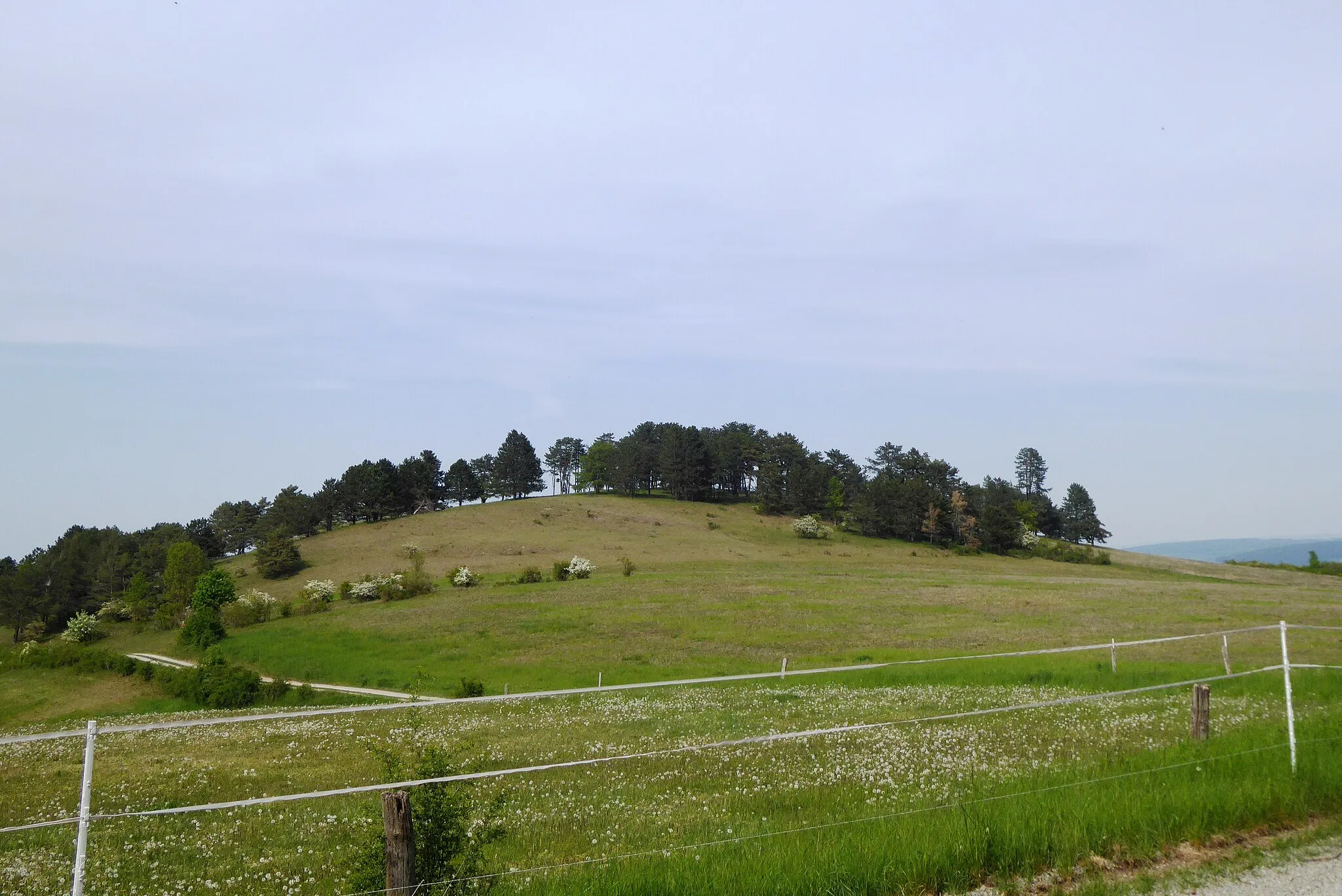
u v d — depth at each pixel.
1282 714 16.64
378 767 19.97
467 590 88.69
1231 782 9.21
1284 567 128.12
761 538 145.12
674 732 21.70
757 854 7.92
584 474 193.75
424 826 7.63
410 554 124.06
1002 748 15.74
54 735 5.89
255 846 12.78
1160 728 16.52
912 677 31.61
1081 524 186.38
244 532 164.62
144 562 125.56
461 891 7.23
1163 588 78.19
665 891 7.03
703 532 147.75
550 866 8.68
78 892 5.83
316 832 13.49
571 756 18.81
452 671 48.34
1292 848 7.58
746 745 18.92
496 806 8.94
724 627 58.34
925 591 76.81
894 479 158.12
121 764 22.12
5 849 13.06
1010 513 154.38
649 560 119.62
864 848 7.61
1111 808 8.29
